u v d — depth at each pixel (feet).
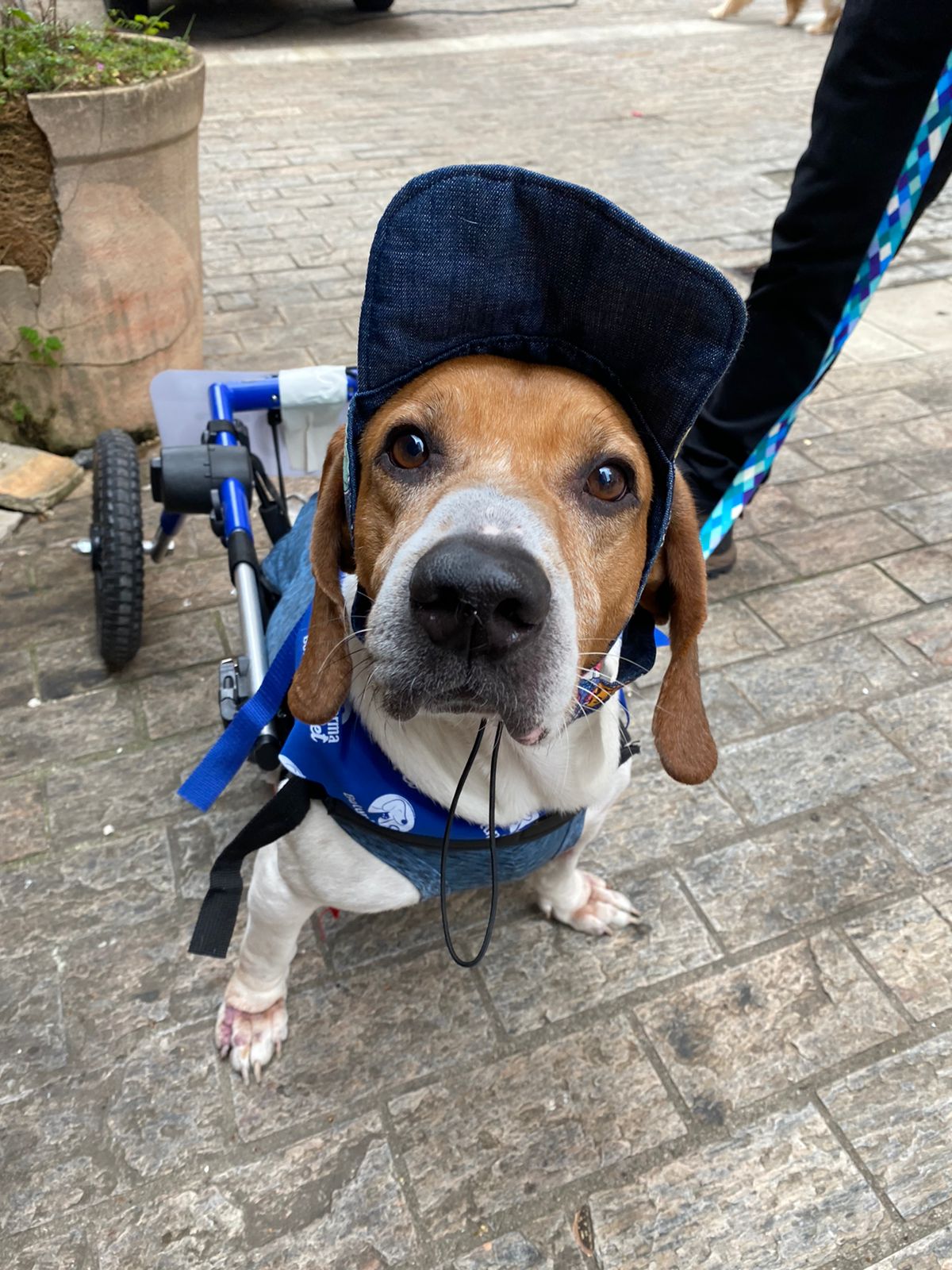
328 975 2.13
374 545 1.36
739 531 3.54
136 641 2.62
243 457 2.14
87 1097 1.91
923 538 3.53
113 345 3.49
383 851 1.55
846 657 3.02
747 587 3.29
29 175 3.10
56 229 3.21
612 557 1.35
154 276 3.50
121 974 2.10
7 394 3.47
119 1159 1.83
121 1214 1.76
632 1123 1.93
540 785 1.55
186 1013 2.04
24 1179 1.79
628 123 7.98
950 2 2.07
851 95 2.27
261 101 8.32
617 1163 1.87
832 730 2.79
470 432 1.28
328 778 1.48
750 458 2.52
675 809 2.55
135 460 2.59
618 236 1.14
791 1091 1.99
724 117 8.22
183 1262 1.71
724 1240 1.78
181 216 3.57
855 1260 1.77
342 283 5.14
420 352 1.30
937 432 4.15
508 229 1.19
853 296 2.52
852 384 4.48
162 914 2.22
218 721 2.67
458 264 1.22
